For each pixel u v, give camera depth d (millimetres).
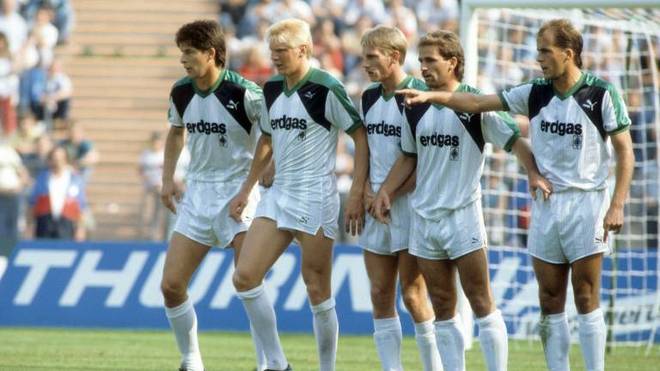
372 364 34312
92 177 61062
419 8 71812
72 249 46938
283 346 39656
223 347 39375
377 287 26312
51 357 35375
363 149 26031
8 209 53812
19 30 71500
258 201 28234
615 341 40625
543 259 24703
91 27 76625
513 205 41344
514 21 45625
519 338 41000
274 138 26234
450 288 24797
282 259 45125
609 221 23812
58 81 68375
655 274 40656
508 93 24266
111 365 33406
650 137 42031
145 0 76750
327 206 26031
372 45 25469
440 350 24875
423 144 24438
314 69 25953
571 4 36031
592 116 24031
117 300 46375
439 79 24141
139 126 72312
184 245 27734
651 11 37812
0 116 66938
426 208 24484
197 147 27688
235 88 27219
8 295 47031
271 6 71875
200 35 26594
